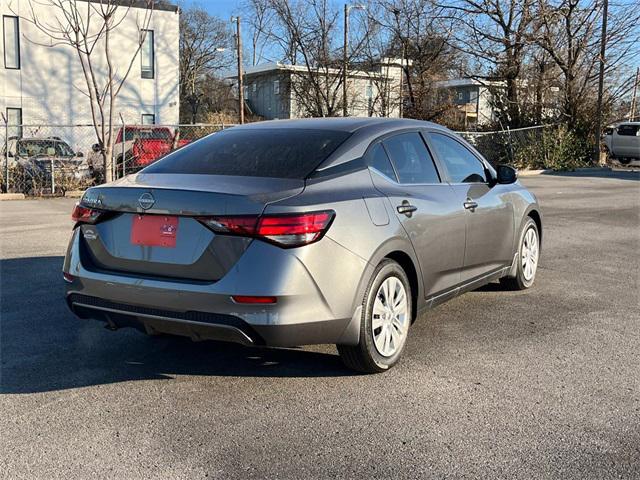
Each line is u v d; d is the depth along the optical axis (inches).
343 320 151.1
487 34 1121.4
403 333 172.7
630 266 305.3
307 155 165.3
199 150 180.5
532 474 120.0
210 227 143.2
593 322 215.6
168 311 147.5
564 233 405.4
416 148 192.9
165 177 162.6
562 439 133.4
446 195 192.5
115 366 174.7
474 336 200.4
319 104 1256.8
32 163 677.3
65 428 138.3
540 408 148.1
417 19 1229.1
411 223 172.4
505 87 1176.2
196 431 136.9
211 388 159.9
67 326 209.3
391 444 131.2
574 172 1023.0
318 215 145.4
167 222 149.1
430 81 1284.4
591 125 1141.7
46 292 251.4
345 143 170.7
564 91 1138.7
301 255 142.2
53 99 1159.0
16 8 1111.6
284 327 141.3
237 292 139.9
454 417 143.3
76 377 166.9
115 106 1208.2
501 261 229.5
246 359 179.8
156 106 1253.1
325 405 149.7
